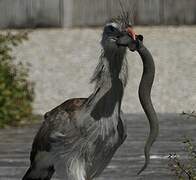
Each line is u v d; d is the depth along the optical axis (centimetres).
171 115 1872
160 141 1584
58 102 1983
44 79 2155
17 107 1777
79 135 1024
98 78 1009
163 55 2348
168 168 1374
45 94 2036
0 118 1741
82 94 2052
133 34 980
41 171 1083
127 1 1353
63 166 1046
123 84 1011
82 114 1020
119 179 1323
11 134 1667
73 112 1030
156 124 987
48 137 1048
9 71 1817
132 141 1592
